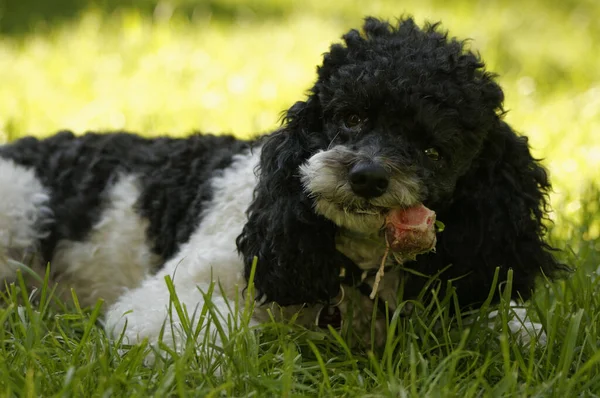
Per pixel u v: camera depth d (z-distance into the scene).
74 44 12.91
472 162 4.96
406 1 18.91
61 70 11.72
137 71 11.87
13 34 13.88
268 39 14.33
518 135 5.31
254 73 12.11
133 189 5.86
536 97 11.98
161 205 5.72
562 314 4.86
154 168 5.91
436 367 4.31
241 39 14.24
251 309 4.54
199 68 12.22
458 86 4.73
